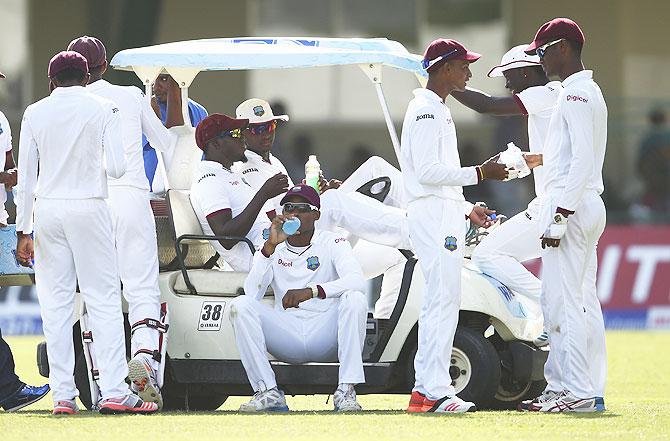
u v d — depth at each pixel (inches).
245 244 1187.9
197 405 1248.2
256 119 1254.3
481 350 1127.0
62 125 1085.1
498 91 3026.6
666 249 2402.8
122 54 1210.0
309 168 1228.5
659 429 1005.8
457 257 1087.0
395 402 1304.1
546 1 3004.4
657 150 2504.9
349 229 1186.0
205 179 1186.0
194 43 1254.9
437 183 1077.8
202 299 1147.9
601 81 3009.4
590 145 1083.9
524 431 982.4
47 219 1087.6
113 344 1098.1
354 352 1109.7
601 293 2390.5
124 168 1086.4
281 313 1128.2
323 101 2930.6
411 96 2947.8
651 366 1733.5
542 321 1198.9
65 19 2898.6
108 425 1018.7
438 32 3041.3
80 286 1101.1
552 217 1092.5
